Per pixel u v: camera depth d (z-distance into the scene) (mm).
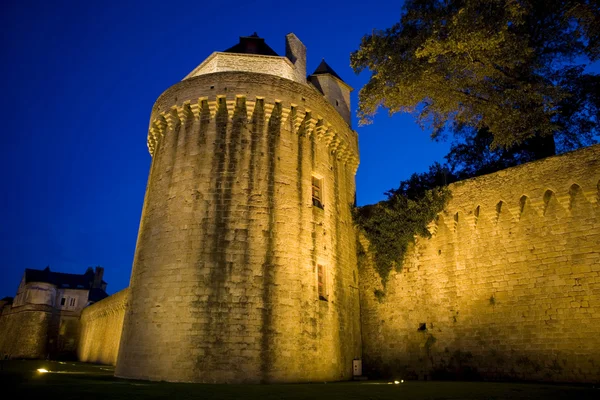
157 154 21562
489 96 18188
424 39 17906
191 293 17047
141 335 17328
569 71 24281
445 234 21562
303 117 21266
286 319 17531
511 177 19875
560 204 18266
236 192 18734
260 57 23031
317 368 18031
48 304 62812
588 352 16250
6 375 15117
